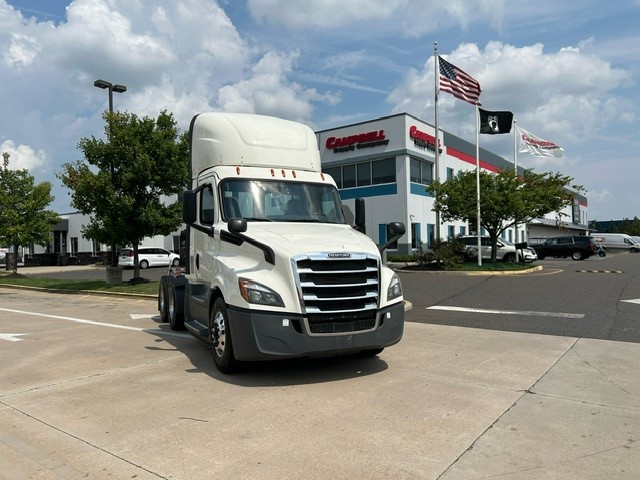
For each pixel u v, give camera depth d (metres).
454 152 38.44
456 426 4.75
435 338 8.76
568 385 5.96
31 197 28.06
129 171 18.36
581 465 3.97
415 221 32.12
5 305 16.14
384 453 4.20
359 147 33.16
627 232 99.25
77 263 47.09
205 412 5.25
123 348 8.60
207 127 8.41
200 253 8.22
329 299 6.08
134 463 4.14
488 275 21.23
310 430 4.71
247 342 6.04
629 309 11.42
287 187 7.84
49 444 4.58
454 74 23.73
